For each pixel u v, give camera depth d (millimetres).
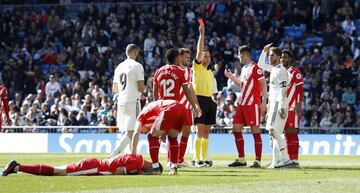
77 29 95562
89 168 32344
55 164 47219
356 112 76875
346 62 81625
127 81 41312
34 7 101750
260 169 39375
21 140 73750
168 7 94438
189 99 35906
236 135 43156
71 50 93250
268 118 41281
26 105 78562
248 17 89250
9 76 90875
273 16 90438
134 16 93938
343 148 66562
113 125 72938
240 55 43750
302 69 81875
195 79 43344
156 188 26672
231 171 37125
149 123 33906
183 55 37781
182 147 41906
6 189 26250
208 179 31000
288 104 42062
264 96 42875
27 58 93688
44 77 91312
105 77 85125
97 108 74875
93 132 73375
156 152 33562
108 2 100938
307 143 67562
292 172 36312
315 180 30531
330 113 74500
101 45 93250
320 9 89375
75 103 77875
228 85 77250
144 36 91562
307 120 75875
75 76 87375
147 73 85375
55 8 101250
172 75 36188
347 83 79250
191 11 92875
